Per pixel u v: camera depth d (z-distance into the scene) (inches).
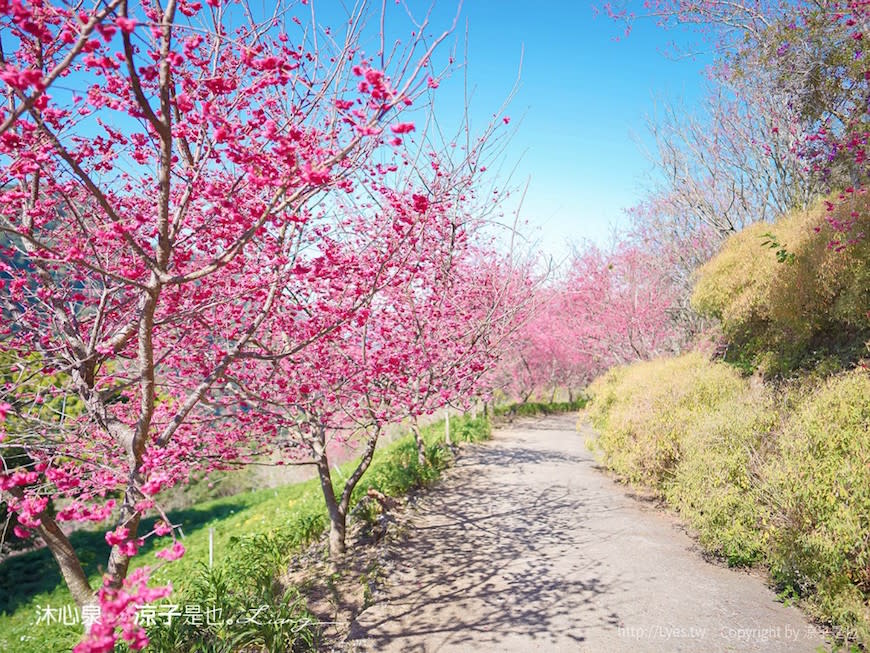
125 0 93.4
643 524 316.5
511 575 247.1
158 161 140.4
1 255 154.3
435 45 111.3
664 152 647.1
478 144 236.2
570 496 386.0
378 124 108.3
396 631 199.5
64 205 169.3
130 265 169.3
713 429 288.0
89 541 493.4
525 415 960.3
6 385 147.6
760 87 465.1
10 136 108.0
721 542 247.3
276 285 153.0
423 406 245.8
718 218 601.0
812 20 308.7
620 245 887.7
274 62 110.2
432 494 394.3
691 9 382.3
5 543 428.8
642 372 506.0
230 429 240.4
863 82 298.8
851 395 225.3
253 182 112.1
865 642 162.6
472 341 281.1
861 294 307.9
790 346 372.2
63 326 161.2
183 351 204.5
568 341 950.4
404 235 165.9
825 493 195.0
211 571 225.1
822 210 370.9
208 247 169.5
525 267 372.8
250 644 181.2
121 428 141.3
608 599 217.2
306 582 244.5
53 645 244.4
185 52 121.6
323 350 218.5
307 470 741.3
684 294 700.0
